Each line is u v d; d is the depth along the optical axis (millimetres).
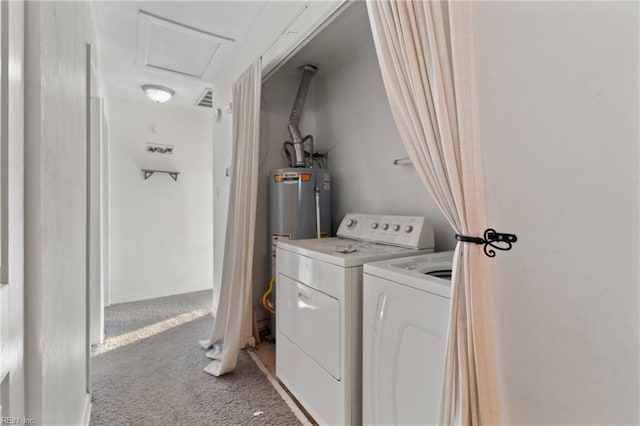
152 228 3758
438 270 1338
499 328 917
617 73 701
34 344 745
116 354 2305
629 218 686
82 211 1501
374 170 2312
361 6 1891
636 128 674
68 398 1172
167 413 1646
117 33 2314
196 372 2062
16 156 663
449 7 873
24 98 729
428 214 1912
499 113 927
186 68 2896
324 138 2873
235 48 2541
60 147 1025
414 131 991
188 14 2111
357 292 1400
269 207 2660
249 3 2025
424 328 1068
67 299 1142
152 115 3752
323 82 2877
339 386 1396
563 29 790
